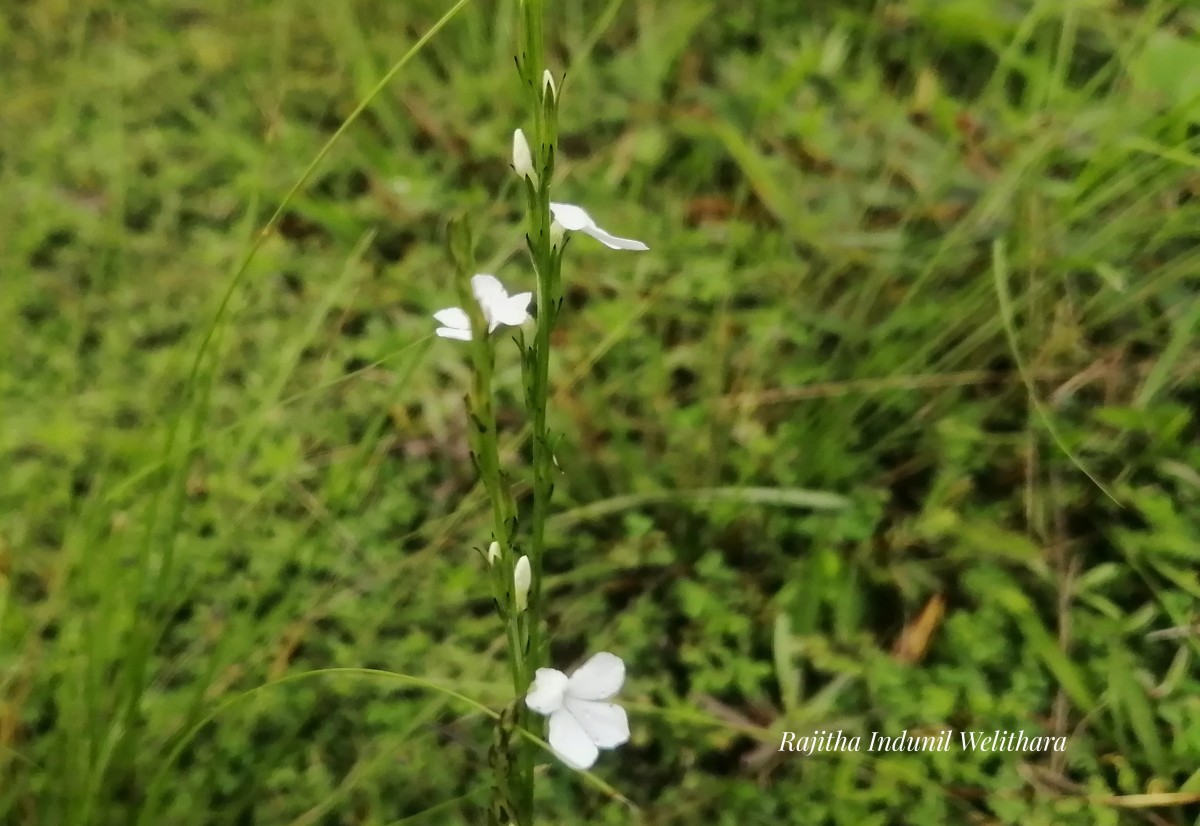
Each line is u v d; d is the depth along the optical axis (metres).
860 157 0.32
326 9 0.37
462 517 0.25
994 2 0.33
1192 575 0.22
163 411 0.27
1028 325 0.26
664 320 0.29
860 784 0.21
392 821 0.21
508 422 0.27
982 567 0.23
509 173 0.33
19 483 0.25
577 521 0.25
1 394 0.27
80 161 0.34
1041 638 0.22
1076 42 0.33
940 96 0.30
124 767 0.20
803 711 0.21
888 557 0.24
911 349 0.26
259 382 0.27
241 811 0.21
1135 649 0.22
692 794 0.21
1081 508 0.24
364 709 0.22
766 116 0.33
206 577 0.23
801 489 0.25
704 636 0.23
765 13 0.37
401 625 0.23
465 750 0.21
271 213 0.33
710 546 0.25
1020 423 0.26
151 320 0.30
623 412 0.27
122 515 0.23
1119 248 0.26
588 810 0.21
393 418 0.27
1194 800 0.20
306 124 0.36
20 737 0.21
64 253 0.31
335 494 0.24
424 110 0.35
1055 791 0.21
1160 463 0.24
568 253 0.30
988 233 0.28
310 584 0.24
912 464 0.25
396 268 0.30
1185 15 0.31
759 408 0.27
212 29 0.39
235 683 0.22
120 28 0.39
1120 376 0.25
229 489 0.24
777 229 0.31
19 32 0.40
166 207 0.33
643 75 0.35
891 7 0.36
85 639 0.21
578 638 0.23
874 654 0.22
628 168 0.33
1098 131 0.27
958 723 0.21
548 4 0.37
